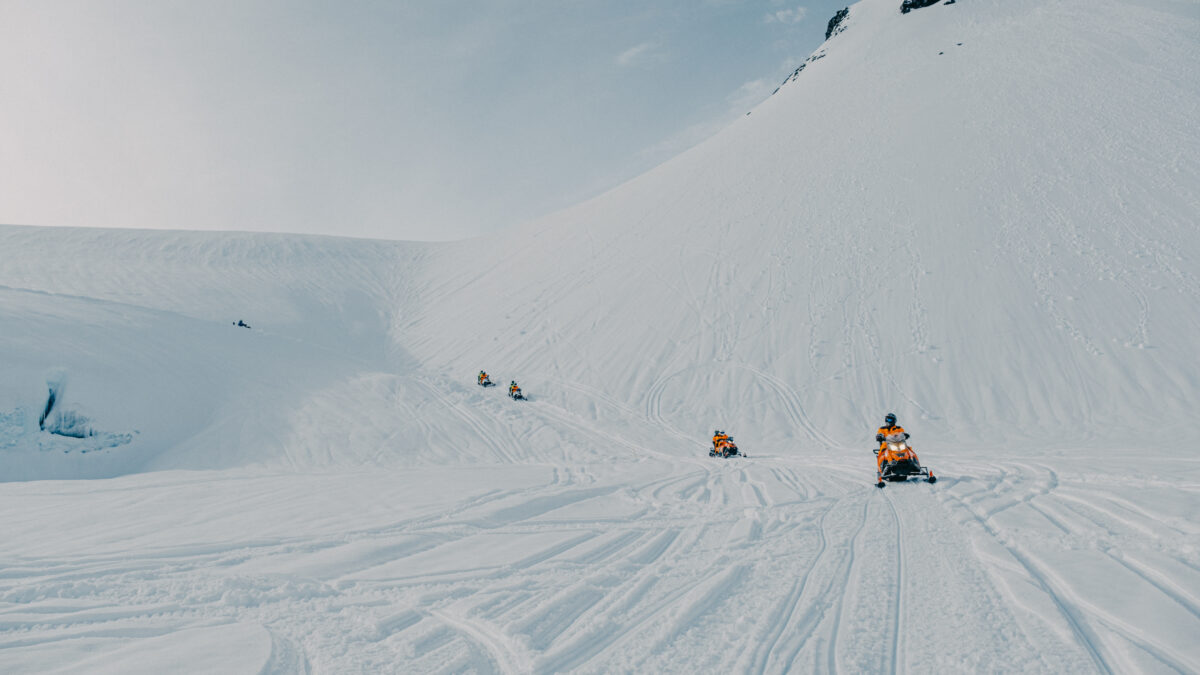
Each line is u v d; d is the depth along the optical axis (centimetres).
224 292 4259
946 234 2666
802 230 3116
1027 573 359
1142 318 1933
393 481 1002
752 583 383
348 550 505
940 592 341
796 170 3822
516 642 296
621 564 450
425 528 597
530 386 2597
